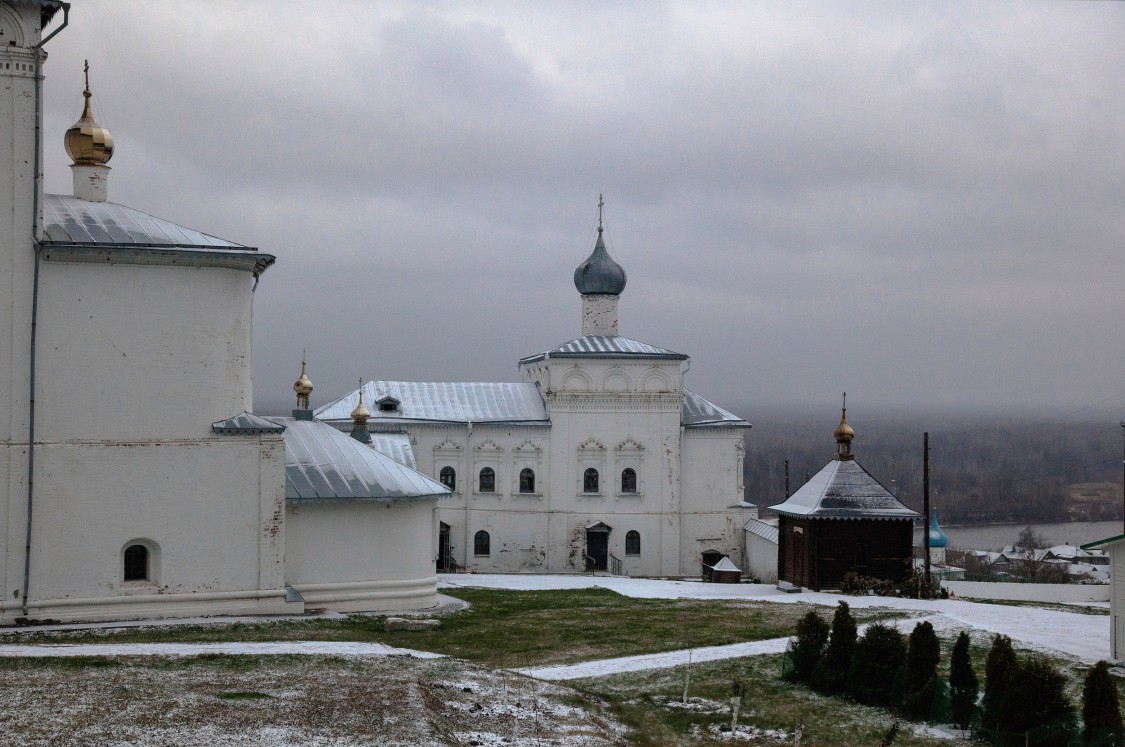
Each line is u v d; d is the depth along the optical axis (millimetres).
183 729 23719
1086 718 25406
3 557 35281
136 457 36812
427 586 43125
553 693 29781
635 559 76688
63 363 36000
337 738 23906
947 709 28422
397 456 61750
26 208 35594
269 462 38531
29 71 35594
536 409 78188
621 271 82000
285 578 40219
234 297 38531
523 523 76438
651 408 77125
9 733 22703
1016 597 59000
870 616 42969
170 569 37188
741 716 28812
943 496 198500
